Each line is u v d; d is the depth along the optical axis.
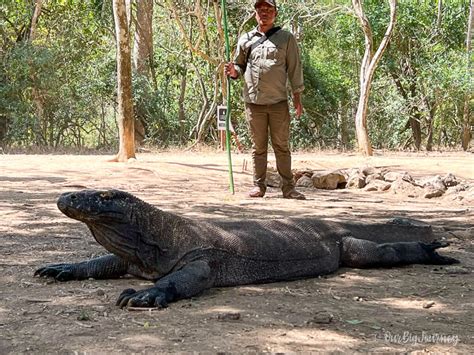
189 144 28.33
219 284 5.14
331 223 6.09
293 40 9.98
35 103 26.39
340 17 31.00
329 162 17.25
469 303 4.69
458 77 30.00
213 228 5.34
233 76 10.32
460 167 16.14
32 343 3.65
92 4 28.16
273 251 5.43
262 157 10.58
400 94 33.12
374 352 3.56
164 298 4.46
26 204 9.40
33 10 26.58
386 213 9.21
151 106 28.38
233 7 27.16
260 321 4.13
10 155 18.98
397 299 4.80
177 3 26.48
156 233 5.05
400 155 24.94
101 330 3.89
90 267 5.29
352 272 5.80
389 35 23.25
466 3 31.67
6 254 6.14
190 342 3.67
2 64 25.56
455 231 7.70
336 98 32.16
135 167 14.13
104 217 4.82
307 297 4.84
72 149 24.72
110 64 28.06
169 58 28.88
